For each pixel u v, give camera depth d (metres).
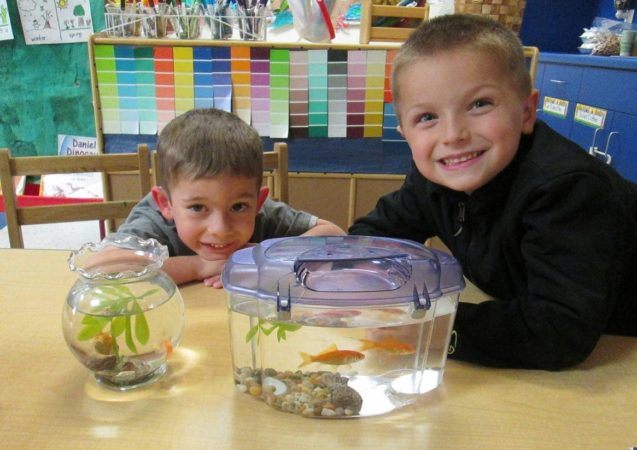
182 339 0.75
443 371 0.66
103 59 1.79
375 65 1.81
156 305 0.63
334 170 1.94
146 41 1.77
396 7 1.84
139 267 0.68
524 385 0.66
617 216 0.74
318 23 1.86
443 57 0.74
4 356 0.70
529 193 0.76
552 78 2.46
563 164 0.74
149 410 0.60
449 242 1.04
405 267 0.59
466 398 0.63
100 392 0.63
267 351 0.58
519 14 1.77
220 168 0.90
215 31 1.86
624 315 0.84
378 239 0.69
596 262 0.70
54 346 0.72
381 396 0.60
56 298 0.84
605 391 0.65
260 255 0.62
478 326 0.70
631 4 2.51
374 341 0.57
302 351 0.58
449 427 0.58
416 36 0.81
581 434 0.57
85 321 0.60
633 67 1.90
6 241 2.64
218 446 0.55
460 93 0.74
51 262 0.96
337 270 0.59
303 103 1.85
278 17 2.19
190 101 1.84
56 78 2.91
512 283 0.90
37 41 2.82
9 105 2.94
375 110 1.86
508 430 0.58
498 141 0.76
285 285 0.56
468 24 0.78
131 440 0.56
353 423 0.59
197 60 1.80
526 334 0.69
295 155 1.92
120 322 0.61
